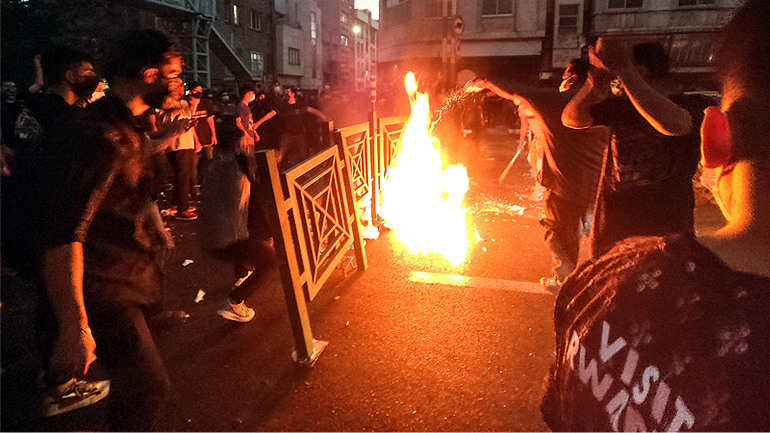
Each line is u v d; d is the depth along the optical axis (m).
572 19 26.81
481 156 11.69
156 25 20.19
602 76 2.37
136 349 1.73
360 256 4.36
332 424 2.39
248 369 2.87
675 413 0.52
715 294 0.53
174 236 5.57
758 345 0.49
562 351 0.76
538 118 3.50
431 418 2.41
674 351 0.53
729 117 0.56
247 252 3.12
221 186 3.01
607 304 0.63
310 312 3.58
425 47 29.81
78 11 11.12
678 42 24.19
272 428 2.37
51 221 1.47
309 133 8.15
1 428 2.37
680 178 2.32
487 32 28.22
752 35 0.53
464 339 3.16
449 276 4.25
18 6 9.97
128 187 1.68
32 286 4.10
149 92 1.69
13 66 9.71
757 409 0.47
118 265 1.68
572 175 3.47
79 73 2.68
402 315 3.50
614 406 0.59
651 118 1.97
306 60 40.19
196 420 2.43
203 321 3.47
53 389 2.48
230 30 26.83
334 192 3.93
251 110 8.65
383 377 2.76
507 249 5.00
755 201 0.53
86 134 1.50
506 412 2.45
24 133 3.90
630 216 2.41
